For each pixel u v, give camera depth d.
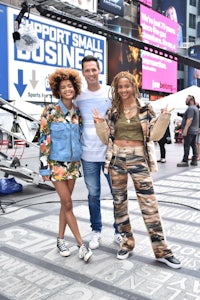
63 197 3.21
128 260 3.21
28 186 6.68
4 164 6.05
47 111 3.16
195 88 12.60
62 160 3.14
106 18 16.33
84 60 3.31
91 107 3.34
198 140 10.02
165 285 2.74
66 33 16.03
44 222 4.38
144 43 5.02
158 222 3.07
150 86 25.47
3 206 5.13
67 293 2.65
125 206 3.24
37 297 2.60
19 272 3.01
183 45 37.75
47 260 3.25
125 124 3.03
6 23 13.41
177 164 9.16
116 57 21.75
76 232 3.27
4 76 13.53
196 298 2.54
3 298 2.60
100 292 2.65
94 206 3.54
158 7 40.41
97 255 3.34
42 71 15.05
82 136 3.41
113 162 3.15
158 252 3.09
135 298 2.56
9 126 13.61
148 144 3.00
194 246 3.54
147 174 3.05
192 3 43.38
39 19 14.41
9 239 3.80
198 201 5.39
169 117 2.79
